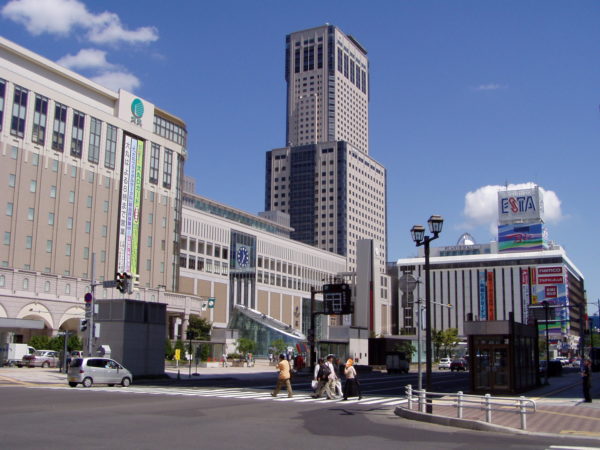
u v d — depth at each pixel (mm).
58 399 25594
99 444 13633
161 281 96312
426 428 18859
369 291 168625
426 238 24500
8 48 77312
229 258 128625
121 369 36562
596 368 82562
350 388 30125
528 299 186000
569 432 17719
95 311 42500
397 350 85188
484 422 18875
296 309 151000
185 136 113562
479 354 35500
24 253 75938
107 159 88625
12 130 75812
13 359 57906
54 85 84188
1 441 13820
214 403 25828
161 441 14359
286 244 150375
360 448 14148
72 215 82500
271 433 16516
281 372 30703
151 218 95750
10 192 75000
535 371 42156
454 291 197500
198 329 96625
